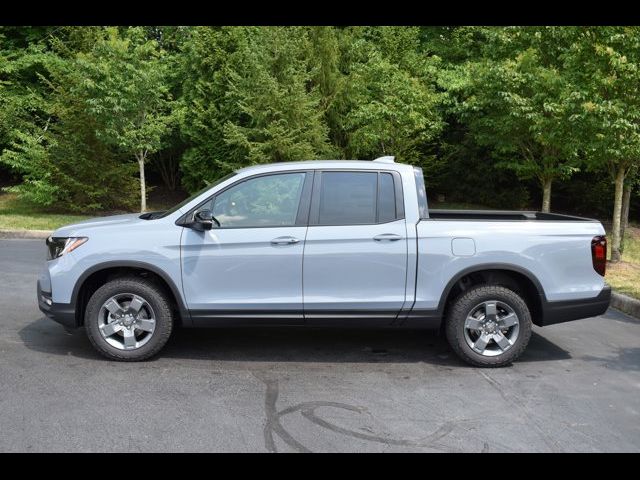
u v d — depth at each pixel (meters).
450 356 5.60
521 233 5.27
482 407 4.36
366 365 5.30
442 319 5.47
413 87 14.56
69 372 4.95
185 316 5.24
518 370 5.23
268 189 5.32
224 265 5.19
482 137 13.23
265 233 5.20
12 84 18.78
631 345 6.05
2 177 21.94
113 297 5.23
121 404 4.29
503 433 3.93
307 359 5.44
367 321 5.27
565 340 6.23
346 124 16.81
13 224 14.77
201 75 17.48
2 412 4.11
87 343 5.78
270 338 6.10
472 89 14.14
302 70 15.65
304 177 5.35
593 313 5.39
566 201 20.22
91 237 5.25
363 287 5.22
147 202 19.62
